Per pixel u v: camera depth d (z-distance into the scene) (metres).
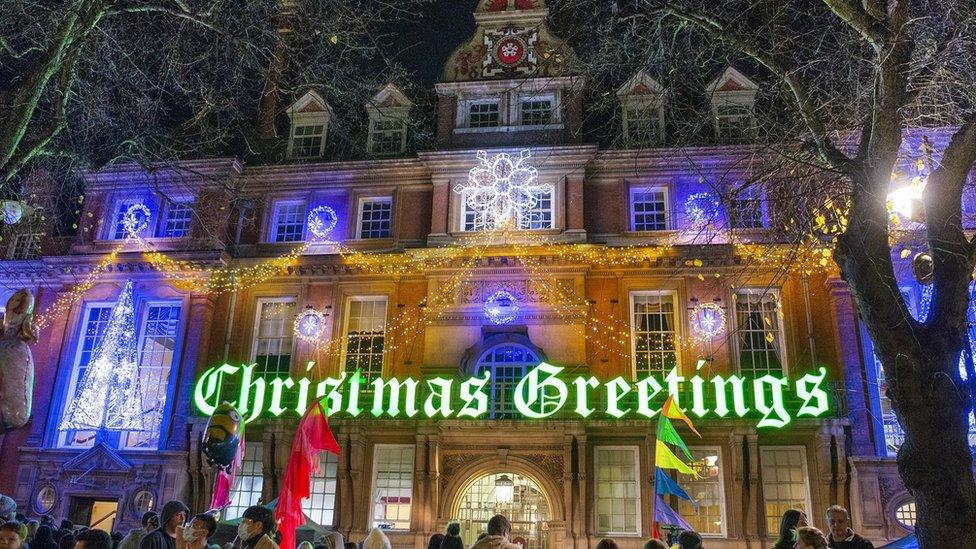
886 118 9.48
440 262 23.77
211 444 11.13
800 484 20.97
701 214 23.30
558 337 22.59
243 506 22.50
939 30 10.84
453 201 24.53
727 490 20.91
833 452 20.55
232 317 24.66
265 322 25.02
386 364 23.45
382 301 24.75
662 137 24.28
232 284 25.00
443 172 24.88
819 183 12.26
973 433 20.53
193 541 7.51
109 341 24.23
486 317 23.05
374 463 22.38
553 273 23.27
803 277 22.61
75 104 16.75
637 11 12.38
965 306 8.91
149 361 24.70
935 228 9.14
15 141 12.34
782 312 22.52
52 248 27.05
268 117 28.45
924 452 8.40
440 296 23.52
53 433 23.98
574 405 21.91
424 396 22.59
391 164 25.78
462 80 26.00
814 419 20.69
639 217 24.38
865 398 21.02
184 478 22.59
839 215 11.80
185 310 24.64
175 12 13.90
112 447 23.50
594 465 21.70
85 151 18.55
